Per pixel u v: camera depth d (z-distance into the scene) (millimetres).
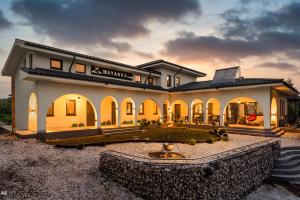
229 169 7449
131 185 7172
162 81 22203
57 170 7719
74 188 6797
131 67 18891
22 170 7340
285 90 18234
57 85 13086
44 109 12391
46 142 11383
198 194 6230
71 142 11438
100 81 14500
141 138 12977
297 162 10859
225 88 16859
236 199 7719
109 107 19125
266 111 15531
